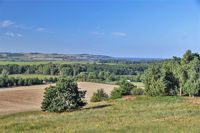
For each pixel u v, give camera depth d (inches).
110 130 965.2
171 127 978.1
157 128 965.2
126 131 936.3
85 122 1269.7
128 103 2279.8
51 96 2255.2
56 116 1678.2
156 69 2778.1
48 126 1188.5
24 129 1139.3
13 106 3250.5
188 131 896.9
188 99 2412.6
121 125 1076.5
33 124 1253.7
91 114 1678.2
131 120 1246.3
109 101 2628.0
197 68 2723.9
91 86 5000.0
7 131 1094.4
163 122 1120.8
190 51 2979.8
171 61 2967.5
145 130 936.9
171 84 2748.5
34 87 5251.0
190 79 2687.0
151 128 971.9
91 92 4311.0
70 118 1488.7
